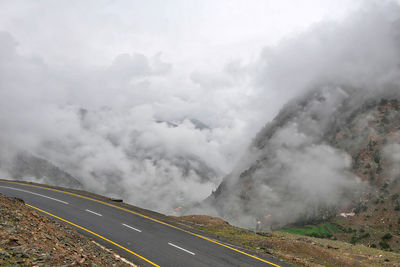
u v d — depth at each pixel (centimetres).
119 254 1688
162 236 2170
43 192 3244
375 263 1944
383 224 12150
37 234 1145
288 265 1775
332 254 2044
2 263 766
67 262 969
